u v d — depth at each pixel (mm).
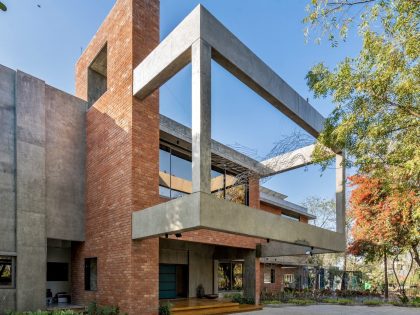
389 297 25547
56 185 12031
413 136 6648
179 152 14742
